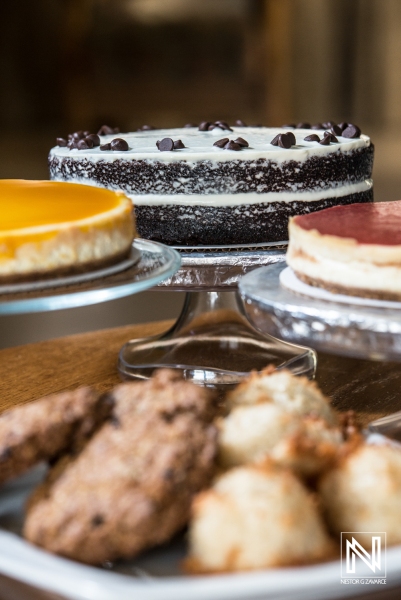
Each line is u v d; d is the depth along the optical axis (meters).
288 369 0.88
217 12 1.97
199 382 0.87
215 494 0.59
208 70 2.01
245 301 0.74
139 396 0.63
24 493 0.65
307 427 0.63
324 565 0.57
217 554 0.58
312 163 0.87
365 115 2.02
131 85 2.04
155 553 0.61
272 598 0.55
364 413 0.81
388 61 1.96
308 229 0.74
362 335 0.68
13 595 0.60
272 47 1.99
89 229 0.75
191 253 0.86
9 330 1.75
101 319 1.78
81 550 0.59
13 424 0.62
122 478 0.59
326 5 1.95
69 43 2.03
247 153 0.86
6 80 2.07
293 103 2.01
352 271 0.71
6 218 0.76
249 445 0.62
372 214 0.78
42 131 2.10
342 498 0.60
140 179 0.87
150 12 1.99
